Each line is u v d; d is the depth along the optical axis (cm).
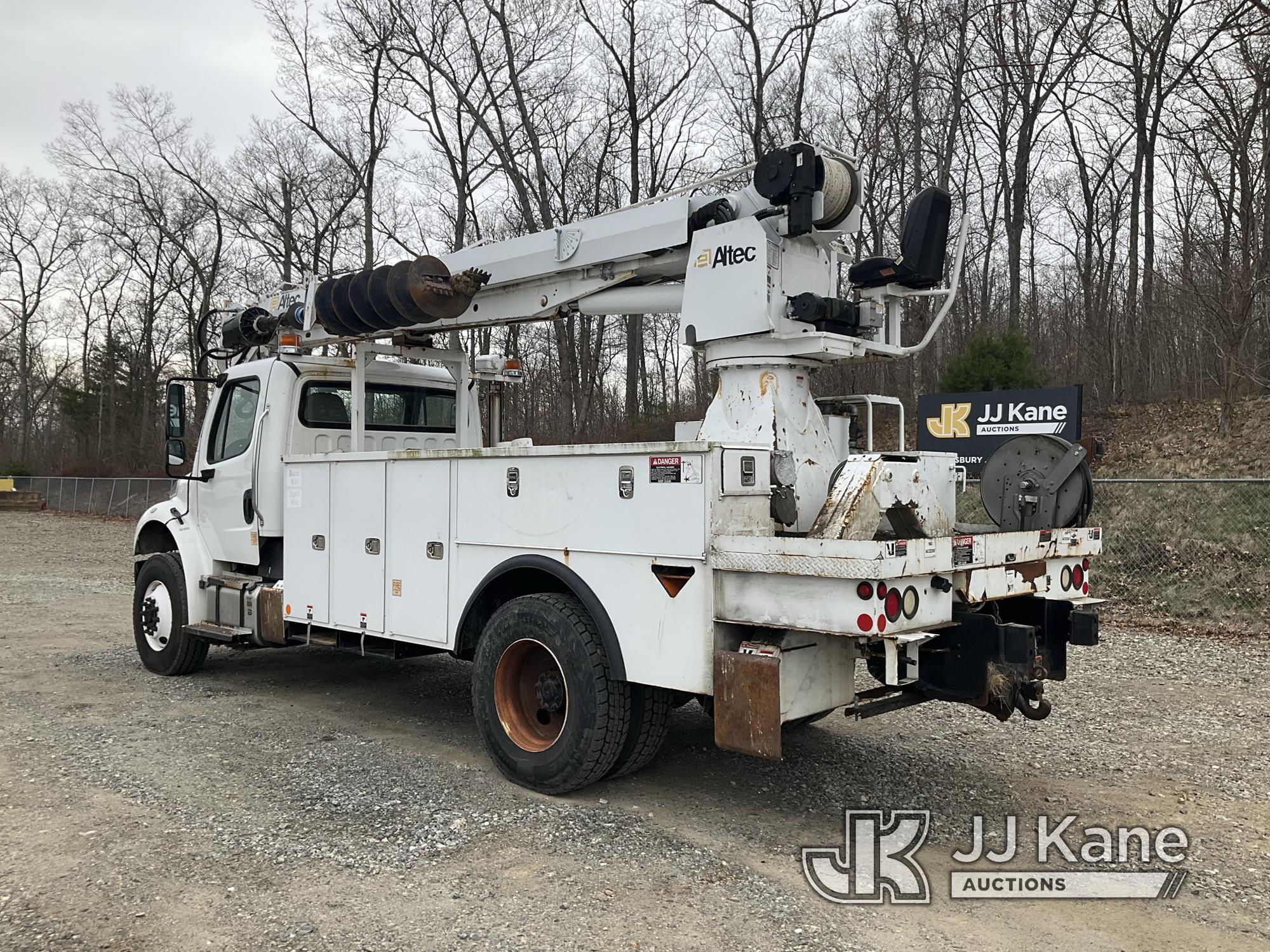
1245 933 331
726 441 477
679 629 408
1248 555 1060
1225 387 1638
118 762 513
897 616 366
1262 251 1574
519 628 466
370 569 564
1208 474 1470
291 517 627
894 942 321
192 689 699
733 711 387
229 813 435
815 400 521
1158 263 2469
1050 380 2198
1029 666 403
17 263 5081
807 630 374
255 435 667
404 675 754
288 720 609
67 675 747
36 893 352
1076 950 317
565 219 2595
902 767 516
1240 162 1600
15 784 473
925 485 424
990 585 421
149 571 752
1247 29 1608
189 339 4250
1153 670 748
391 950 311
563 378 2394
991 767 517
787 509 433
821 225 470
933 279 482
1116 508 1290
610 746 440
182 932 323
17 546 2078
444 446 756
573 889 358
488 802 452
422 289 589
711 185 524
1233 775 505
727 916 338
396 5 2570
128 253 4347
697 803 456
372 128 2862
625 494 428
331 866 377
